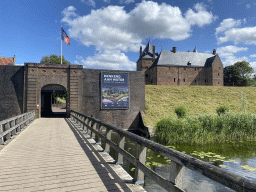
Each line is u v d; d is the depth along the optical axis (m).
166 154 2.50
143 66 62.44
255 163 8.73
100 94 21.33
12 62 44.78
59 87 21.83
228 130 13.77
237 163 8.70
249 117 14.27
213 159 9.32
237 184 1.44
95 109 21.14
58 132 10.11
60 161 5.06
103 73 21.33
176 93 29.22
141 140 3.36
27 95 19.56
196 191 5.82
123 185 3.50
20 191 3.28
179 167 2.32
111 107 21.39
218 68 55.06
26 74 19.86
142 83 22.86
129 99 21.94
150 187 5.97
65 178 3.86
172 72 54.00
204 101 27.03
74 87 20.56
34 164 4.81
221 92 30.80
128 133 4.03
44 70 20.17
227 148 11.53
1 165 4.74
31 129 11.25
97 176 3.96
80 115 13.24
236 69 61.38
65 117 20.64
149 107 23.53
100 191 3.26
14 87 19.78
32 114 16.62
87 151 6.16
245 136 14.18
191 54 58.72
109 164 4.80
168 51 57.12
